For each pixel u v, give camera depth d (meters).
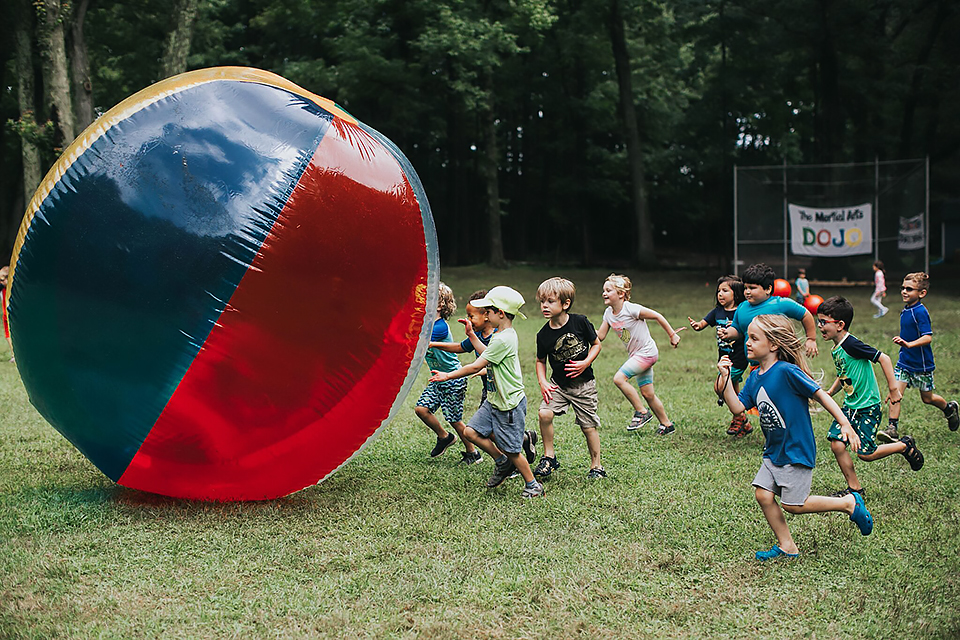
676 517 5.25
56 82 17.80
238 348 4.87
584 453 7.11
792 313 7.28
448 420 6.83
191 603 3.98
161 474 5.30
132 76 28.61
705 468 6.51
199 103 5.18
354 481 6.15
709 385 10.49
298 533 4.96
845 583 4.22
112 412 5.06
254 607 3.93
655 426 8.19
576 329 6.24
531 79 37.56
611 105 37.94
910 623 3.75
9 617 3.80
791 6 30.19
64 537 4.86
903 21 33.19
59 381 5.12
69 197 5.01
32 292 5.09
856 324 16.97
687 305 21.59
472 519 5.25
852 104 34.00
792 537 4.86
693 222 44.16
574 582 4.23
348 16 27.91
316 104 5.48
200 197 4.87
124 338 4.89
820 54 30.78
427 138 36.91
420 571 4.38
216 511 5.30
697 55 34.78
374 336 5.21
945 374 10.71
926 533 4.91
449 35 26.09
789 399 4.46
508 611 3.92
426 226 5.61
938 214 41.78
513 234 45.94
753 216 25.12
